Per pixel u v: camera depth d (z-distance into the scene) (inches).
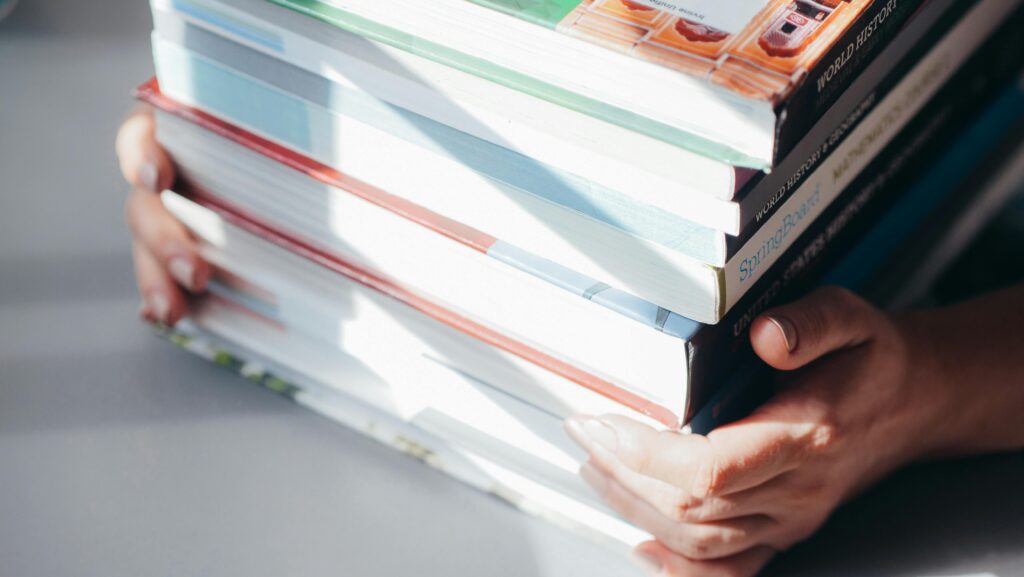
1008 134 33.1
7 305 30.1
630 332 21.8
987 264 32.3
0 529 24.7
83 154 34.4
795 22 20.1
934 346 25.6
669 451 21.9
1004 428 25.9
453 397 25.7
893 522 25.0
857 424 23.5
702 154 19.3
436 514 25.3
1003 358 25.7
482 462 25.7
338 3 22.2
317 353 27.8
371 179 24.2
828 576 23.9
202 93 25.6
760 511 23.5
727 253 20.3
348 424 27.1
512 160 21.8
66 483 25.7
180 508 25.2
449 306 24.5
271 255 27.2
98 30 38.9
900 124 26.0
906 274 30.1
